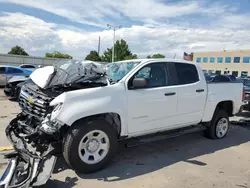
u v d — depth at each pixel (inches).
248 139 237.1
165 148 202.5
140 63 174.7
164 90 179.2
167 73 186.4
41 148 142.5
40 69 174.2
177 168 162.4
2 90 535.8
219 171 160.2
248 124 298.7
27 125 152.6
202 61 2903.5
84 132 141.7
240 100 244.7
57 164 159.6
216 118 228.4
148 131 175.9
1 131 226.1
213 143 220.4
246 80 419.8
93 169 148.4
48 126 134.9
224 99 227.0
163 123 182.4
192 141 224.1
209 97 213.6
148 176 148.9
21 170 127.9
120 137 163.5
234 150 203.0
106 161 153.3
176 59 197.6
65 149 139.8
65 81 151.7
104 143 152.6
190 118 201.0
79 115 139.9
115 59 2428.6
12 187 114.7
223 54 2659.9
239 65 2513.5
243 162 177.3
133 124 165.3
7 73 563.2
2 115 297.4
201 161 176.2
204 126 221.6
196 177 150.0
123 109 157.8
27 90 163.9
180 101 189.3
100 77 162.2
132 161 171.5
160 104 176.7
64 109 137.1
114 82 164.7
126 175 149.0
